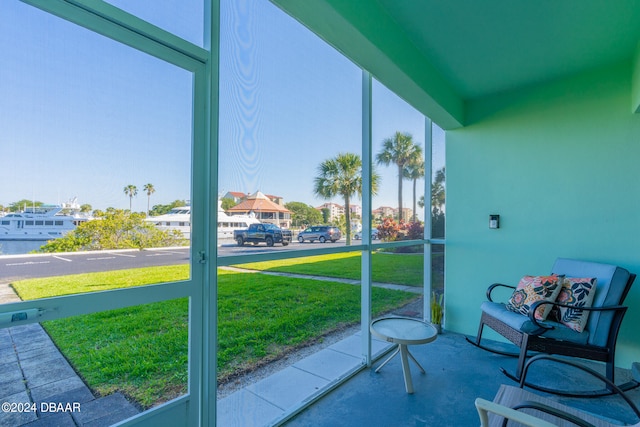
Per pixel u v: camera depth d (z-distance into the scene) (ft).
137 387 4.56
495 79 10.44
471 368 9.19
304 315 7.66
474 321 12.00
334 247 8.21
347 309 9.09
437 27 7.66
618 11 6.98
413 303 12.43
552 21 7.37
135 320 4.54
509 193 11.29
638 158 9.29
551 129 10.57
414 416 6.90
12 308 3.48
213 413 5.42
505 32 7.84
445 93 10.47
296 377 7.22
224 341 5.77
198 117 5.29
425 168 13.30
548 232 10.59
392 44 7.45
